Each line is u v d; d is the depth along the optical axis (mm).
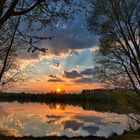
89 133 35500
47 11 10281
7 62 22812
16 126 40062
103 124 45719
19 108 89625
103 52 25391
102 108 90625
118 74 25672
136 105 26250
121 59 25250
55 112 77188
